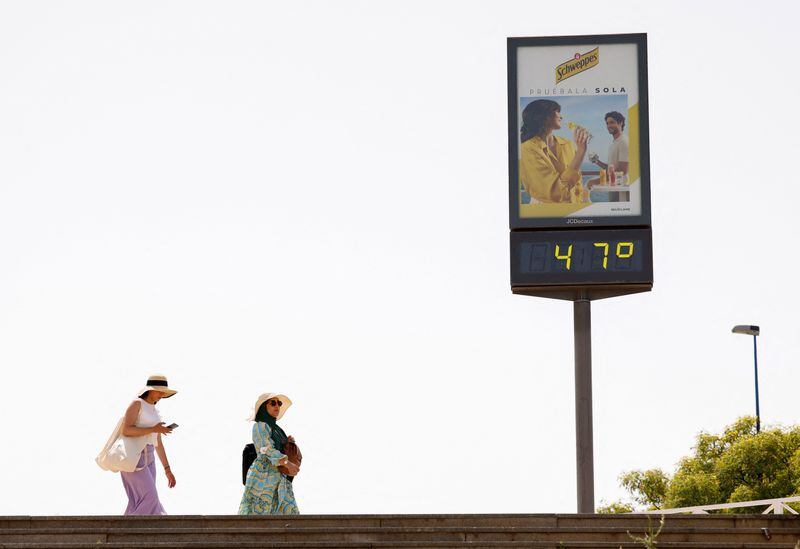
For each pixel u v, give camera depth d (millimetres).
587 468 19953
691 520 13070
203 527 12828
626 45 20734
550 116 20641
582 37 20812
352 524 12953
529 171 20516
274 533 12703
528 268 20250
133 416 14125
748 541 12758
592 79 20688
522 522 13109
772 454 39188
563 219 20344
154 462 14375
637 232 20250
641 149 20422
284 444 14227
